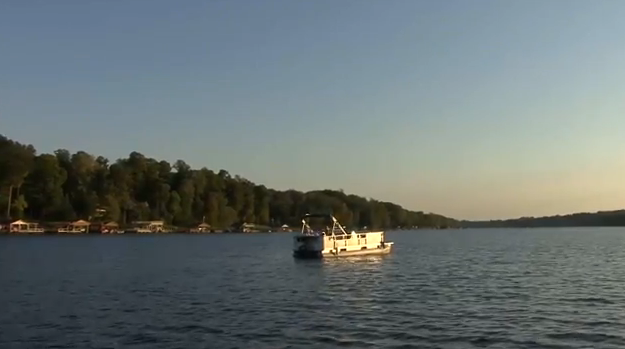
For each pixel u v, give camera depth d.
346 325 33.16
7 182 168.38
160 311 38.16
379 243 100.38
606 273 65.19
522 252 114.94
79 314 37.03
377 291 48.59
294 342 29.09
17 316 36.28
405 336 30.38
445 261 87.06
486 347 28.11
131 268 73.44
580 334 30.80
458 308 38.97
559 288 50.34
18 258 90.38
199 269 72.44
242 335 30.67
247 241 174.50
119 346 28.45
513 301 42.25
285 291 48.94
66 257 93.75
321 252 86.94
